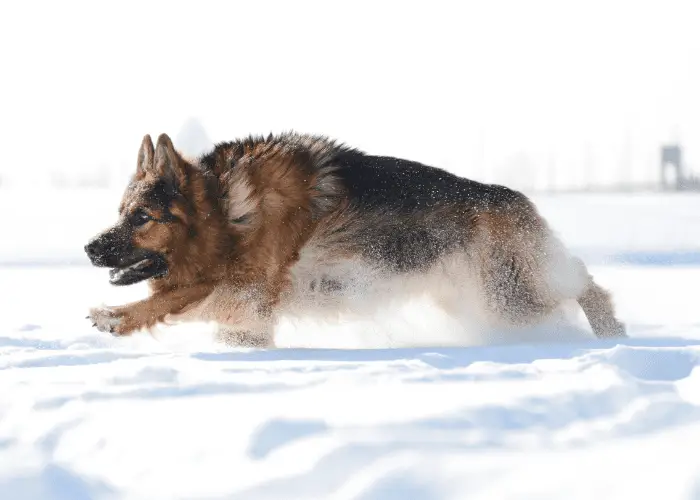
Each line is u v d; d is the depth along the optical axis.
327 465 4.02
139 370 6.34
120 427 4.77
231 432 4.53
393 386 5.69
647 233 35.19
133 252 9.24
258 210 9.50
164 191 9.30
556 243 10.41
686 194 80.44
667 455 4.01
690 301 15.57
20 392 5.75
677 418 4.84
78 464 4.37
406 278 9.88
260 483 3.92
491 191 10.41
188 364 7.32
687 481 3.56
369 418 4.64
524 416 4.79
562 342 9.20
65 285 22.84
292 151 9.87
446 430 4.48
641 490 3.57
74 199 74.75
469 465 3.90
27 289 21.62
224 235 9.47
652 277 20.69
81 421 4.92
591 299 10.42
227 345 9.93
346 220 9.69
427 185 10.08
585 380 5.74
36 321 14.36
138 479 4.12
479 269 10.05
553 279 10.27
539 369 6.41
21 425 5.00
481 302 10.13
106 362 8.06
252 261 9.54
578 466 3.89
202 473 4.12
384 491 3.72
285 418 4.59
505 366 6.56
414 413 4.72
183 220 9.34
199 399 5.40
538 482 3.71
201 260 9.47
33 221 49.28
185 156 9.85
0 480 4.11
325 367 6.96
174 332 11.83
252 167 9.64
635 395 5.25
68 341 10.49
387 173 10.03
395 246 9.80
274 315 9.68
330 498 3.80
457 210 10.02
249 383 5.84
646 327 11.45
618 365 6.65
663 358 6.76
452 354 7.90
